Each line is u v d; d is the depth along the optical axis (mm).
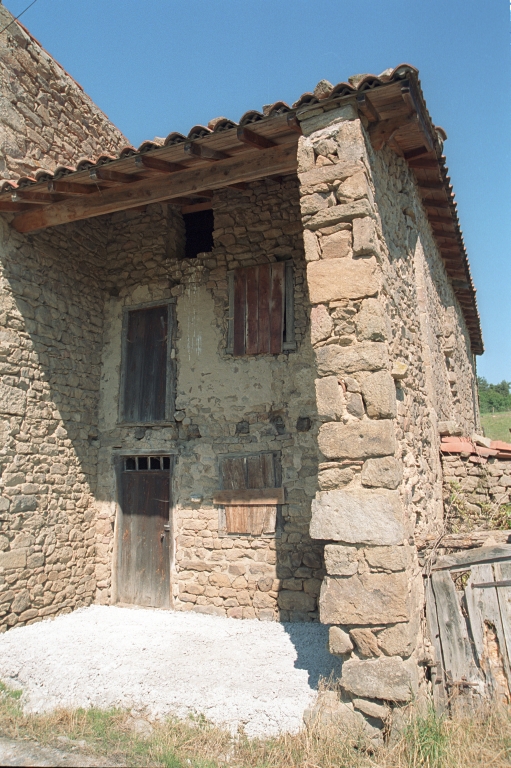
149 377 7320
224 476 6664
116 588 7172
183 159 5238
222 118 4574
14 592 5945
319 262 4145
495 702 3682
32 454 6355
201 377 6977
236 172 5293
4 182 5871
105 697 4316
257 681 4352
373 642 3637
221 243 7125
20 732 3934
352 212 4047
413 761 3215
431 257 7184
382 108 4348
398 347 4656
